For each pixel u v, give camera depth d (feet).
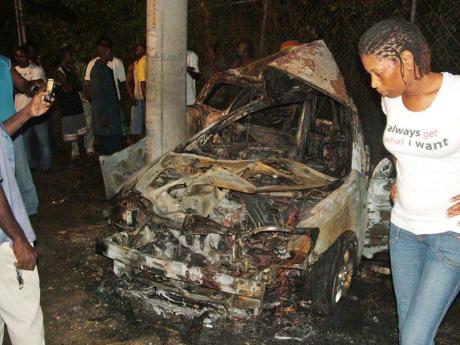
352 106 14.99
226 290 11.43
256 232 11.94
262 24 26.30
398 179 8.21
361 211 14.05
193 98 27.53
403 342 7.95
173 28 17.08
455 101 7.11
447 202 7.68
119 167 16.72
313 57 15.01
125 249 12.41
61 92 26.76
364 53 7.43
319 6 24.70
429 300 7.78
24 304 8.85
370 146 21.16
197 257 12.64
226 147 17.16
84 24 37.88
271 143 18.21
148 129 17.94
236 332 12.23
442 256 7.76
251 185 13.30
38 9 39.24
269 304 12.55
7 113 16.35
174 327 12.40
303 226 11.93
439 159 7.50
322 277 12.55
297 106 18.40
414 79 7.22
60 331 12.34
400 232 8.39
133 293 13.43
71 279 14.85
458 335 12.52
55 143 28.58
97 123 26.07
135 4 34.96
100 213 20.15
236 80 19.79
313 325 12.66
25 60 24.64
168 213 12.71
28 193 18.24
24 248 8.18
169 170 14.92
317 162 16.71
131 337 12.04
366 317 13.17
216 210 13.83
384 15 22.52
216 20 29.53
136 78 28.14
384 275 15.66
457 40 20.72
